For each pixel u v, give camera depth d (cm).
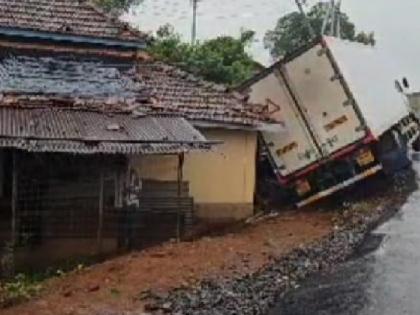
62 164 1627
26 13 1981
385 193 2328
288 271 1479
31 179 1602
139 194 1750
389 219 1989
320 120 2145
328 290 1330
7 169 1669
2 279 1438
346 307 1220
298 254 1625
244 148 2105
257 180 2262
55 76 1878
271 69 2195
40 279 1456
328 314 1188
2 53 1906
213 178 2056
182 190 1811
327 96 2134
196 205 2031
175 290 1316
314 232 1895
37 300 1255
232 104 2114
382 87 2350
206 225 2028
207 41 3459
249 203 2103
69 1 2111
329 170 2172
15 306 1221
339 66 2117
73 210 1634
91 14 2088
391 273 1421
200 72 2941
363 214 2064
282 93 2186
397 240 1714
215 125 2012
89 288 1330
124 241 1680
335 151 2136
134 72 2056
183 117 1889
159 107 1891
